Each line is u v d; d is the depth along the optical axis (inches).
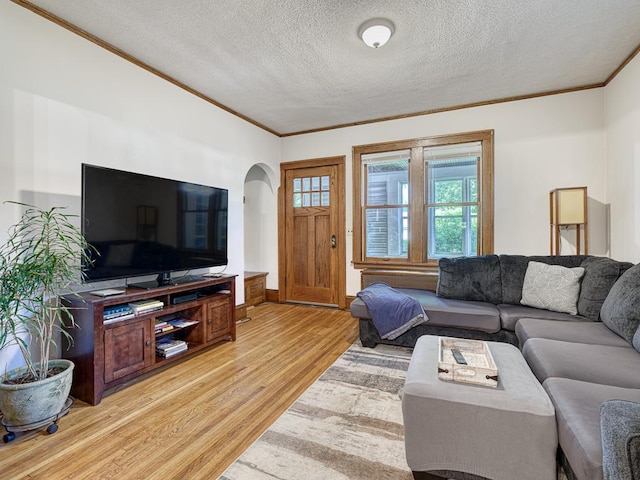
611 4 83.6
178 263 112.7
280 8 84.8
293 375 97.3
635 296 74.4
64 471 58.0
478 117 150.6
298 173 193.9
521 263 120.0
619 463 33.3
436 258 161.3
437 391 54.7
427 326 114.2
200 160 137.2
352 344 124.7
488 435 51.6
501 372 60.6
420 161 162.4
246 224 208.7
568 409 47.2
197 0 81.7
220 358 110.7
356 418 74.3
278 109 156.5
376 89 134.5
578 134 134.3
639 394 49.5
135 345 90.2
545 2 82.7
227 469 58.4
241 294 159.2
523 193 143.3
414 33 95.5
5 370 77.8
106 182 89.4
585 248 124.7
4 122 78.6
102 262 88.1
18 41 80.7
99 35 96.5
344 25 91.9
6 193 79.0
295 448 63.9
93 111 97.4
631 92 109.6
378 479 55.9
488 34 96.3
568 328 84.2
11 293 68.1
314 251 191.3
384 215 172.9
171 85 123.3
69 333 84.4
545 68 117.7
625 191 114.7
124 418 74.9
